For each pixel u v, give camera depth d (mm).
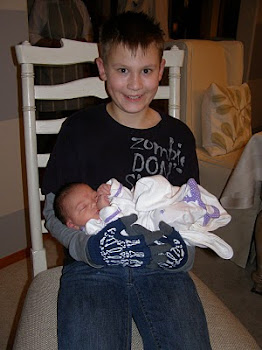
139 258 802
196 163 1056
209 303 859
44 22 2473
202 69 1853
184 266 845
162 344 731
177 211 807
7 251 1796
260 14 3242
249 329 1424
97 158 989
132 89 914
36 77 2484
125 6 3066
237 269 1785
